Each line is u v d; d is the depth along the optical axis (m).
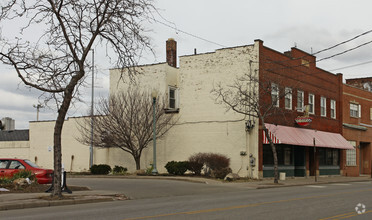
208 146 30.58
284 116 29.88
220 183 24.19
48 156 38.75
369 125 45.34
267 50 30.17
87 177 29.22
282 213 12.02
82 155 36.69
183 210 12.64
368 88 52.31
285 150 32.22
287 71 32.44
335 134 38.75
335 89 39.94
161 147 32.53
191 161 28.84
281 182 27.11
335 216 11.56
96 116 32.97
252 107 26.98
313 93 36.09
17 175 18.61
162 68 32.78
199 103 31.30
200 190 20.14
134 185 21.77
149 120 31.77
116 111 31.81
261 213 11.99
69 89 15.60
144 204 14.51
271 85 29.58
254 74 29.11
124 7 16.83
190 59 32.09
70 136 37.50
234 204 14.34
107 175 30.53
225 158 28.72
